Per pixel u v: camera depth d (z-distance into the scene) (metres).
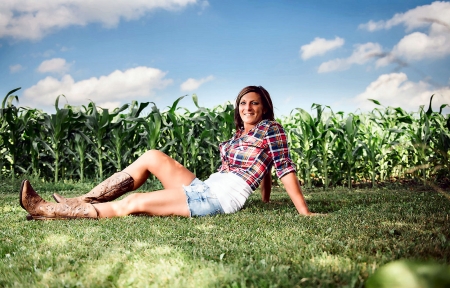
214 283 1.29
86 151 6.43
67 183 5.85
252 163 2.98
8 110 5.86
